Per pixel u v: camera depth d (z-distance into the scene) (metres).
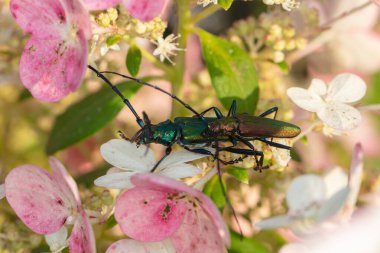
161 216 0.22
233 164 0.23
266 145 0.24
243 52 0.25
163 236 0.22
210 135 0.23
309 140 0.31
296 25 0.28
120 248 0.22
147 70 0.31
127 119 0.31
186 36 0.26
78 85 0.22
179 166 0.23
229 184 0.27
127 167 0.23
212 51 0.25
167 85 0.32
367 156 0.31
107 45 0.24
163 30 0.24
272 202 0.26
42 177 0.22
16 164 0.31
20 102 0.30
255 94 0.25
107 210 0.23
